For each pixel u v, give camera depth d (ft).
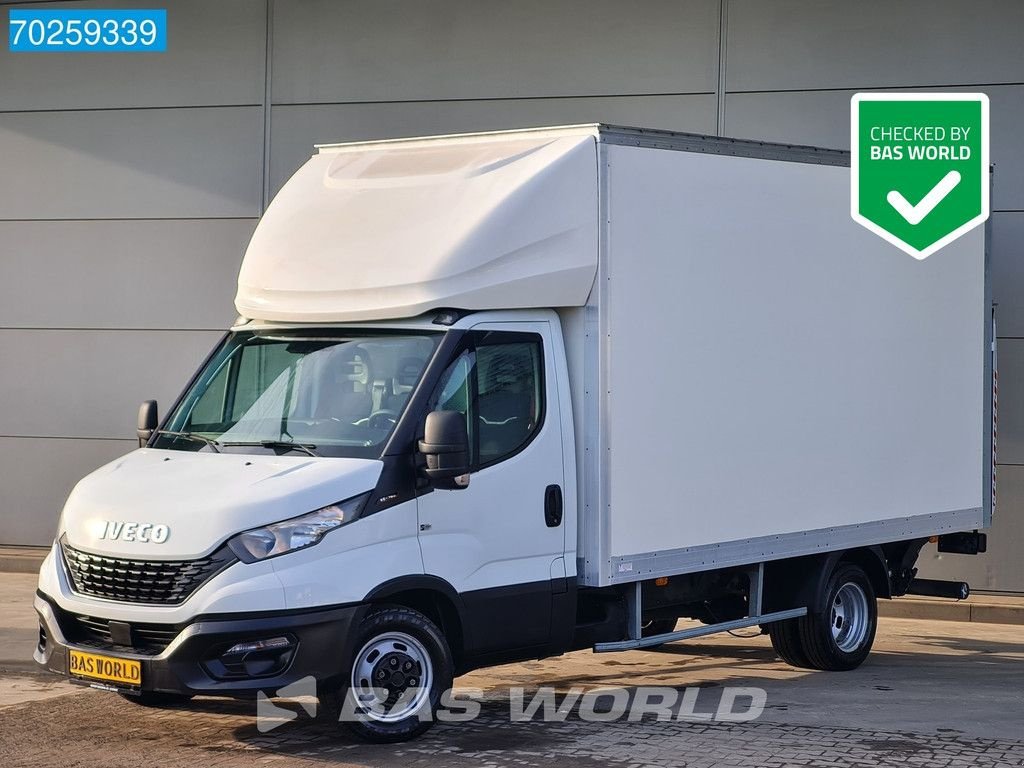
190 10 63.36
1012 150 56.13
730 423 37.55
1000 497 56.34
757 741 32.83
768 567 42.06
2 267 65.46
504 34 60.03
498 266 33.14
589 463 34.42
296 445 32.35
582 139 34.53
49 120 64.85
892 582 45.70
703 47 58.18
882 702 38.09
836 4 57.00
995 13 56.03
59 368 64.85
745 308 38.01
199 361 63.46
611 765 30.32
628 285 34.94
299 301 34.32
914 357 43.78
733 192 37.76
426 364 32.30
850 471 41.45
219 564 29.73
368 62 61.46
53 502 65.00
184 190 63.52
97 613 30.73
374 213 34.76
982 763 30.94
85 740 32.65
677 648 47.26
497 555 32.96
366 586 30.63
